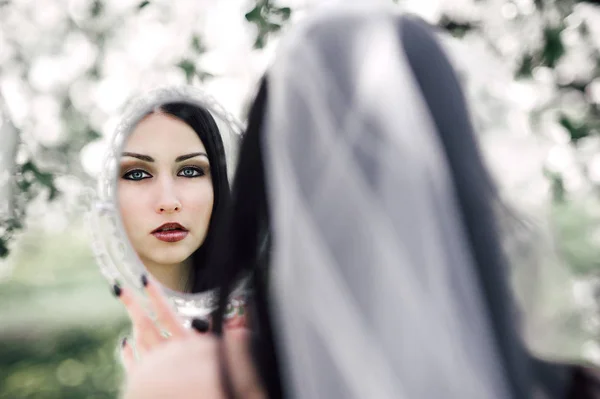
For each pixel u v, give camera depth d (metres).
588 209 4.63
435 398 0.87
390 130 0.91
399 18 1.03
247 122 1.08
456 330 0.88
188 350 1.10
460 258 0.90
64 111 3.15
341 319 0.89
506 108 1.02
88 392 7.27
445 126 0.95
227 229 1.14
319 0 1.18
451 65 1.02
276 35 2.56
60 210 2.84
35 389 7.43
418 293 0.88
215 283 1.24
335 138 0.93
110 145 1.46
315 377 0.90
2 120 2.47
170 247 1.34
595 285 2.13
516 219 0.96
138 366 1.11
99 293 9.95
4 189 2.40
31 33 3.46
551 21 2.67
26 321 8.88
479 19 2.70
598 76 2.80
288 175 0.94
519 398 0.89
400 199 0.90
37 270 10.68
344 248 0.90
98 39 3.34
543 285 0.96
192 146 1.43
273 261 1.01
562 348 0.97
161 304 1.27
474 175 0.94
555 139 2.46
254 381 1.05
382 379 0.87
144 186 1.41
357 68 0.97
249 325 1.12
